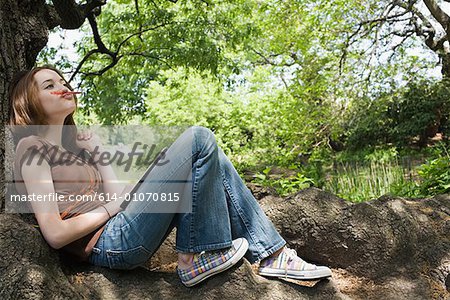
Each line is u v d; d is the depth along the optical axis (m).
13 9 2.81
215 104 14.19
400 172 7.67
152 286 2.35
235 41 10.57
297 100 12.17
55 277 2.12
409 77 13.88
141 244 2.25
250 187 3.55
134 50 10.35
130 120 16.66
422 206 3.18
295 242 2.96
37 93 2.36
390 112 14.19
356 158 13.12
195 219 2.25
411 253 2.77
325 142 13.09
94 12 7.34
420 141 14.00
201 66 10.03
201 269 2.29
